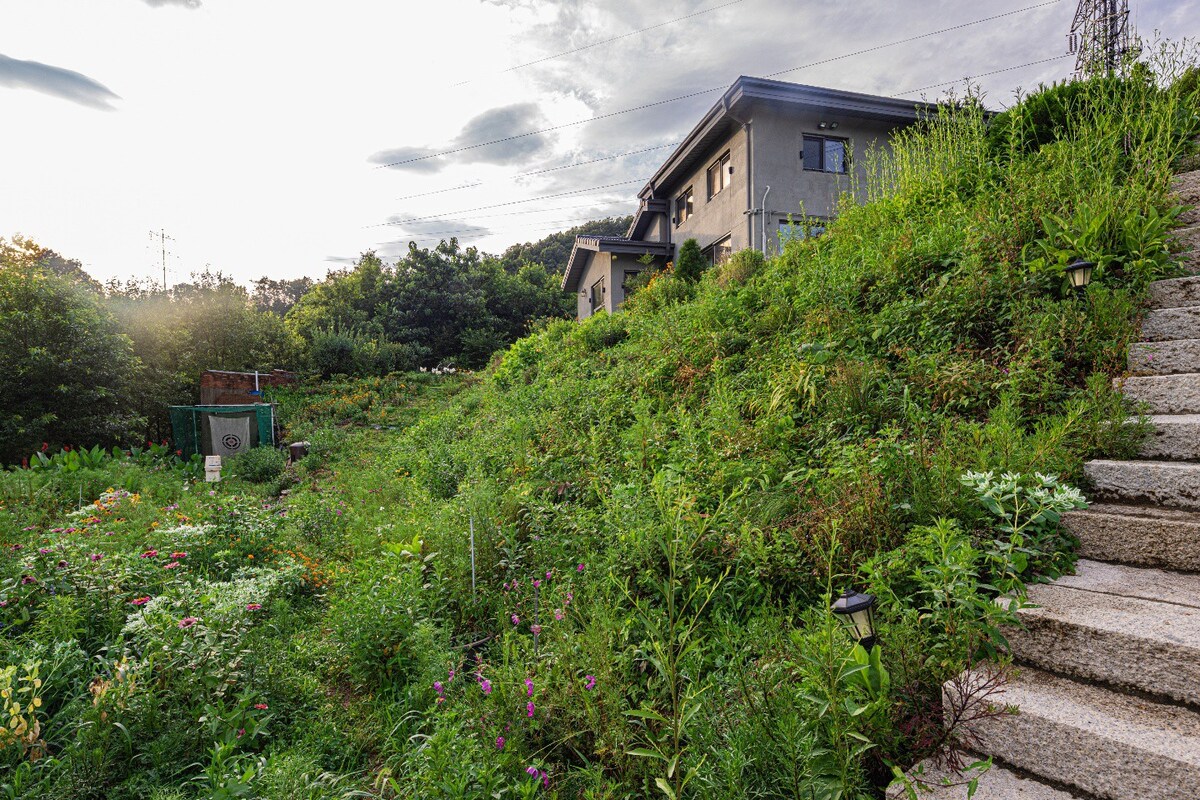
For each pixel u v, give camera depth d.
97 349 13.77
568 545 3.83
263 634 3.57
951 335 4.53
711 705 2.17
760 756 1.88
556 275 44.88
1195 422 2.91
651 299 11.52
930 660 2.05
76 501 8.30
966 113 8.02
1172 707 1.88
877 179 9.58
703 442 4.54
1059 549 2.71
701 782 1.85
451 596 3.78
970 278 4.71
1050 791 1.79
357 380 25.27
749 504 3.46
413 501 6.36
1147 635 1.96
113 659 3.05
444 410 14.00
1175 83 5.67
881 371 4.45
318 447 13.21
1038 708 1.89
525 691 2.42
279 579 4.32
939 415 3.74
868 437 3.81
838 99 14.98
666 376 6.70
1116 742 1.71
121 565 4.12
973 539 2.62
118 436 13.86
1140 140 5.56
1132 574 2.52
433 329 37.06
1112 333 3.77
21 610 3.53
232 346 22.66
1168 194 4.78
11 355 12.48
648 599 3.02
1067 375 3.76
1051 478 2.49
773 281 7.57
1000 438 3.01
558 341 13.31
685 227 20.08
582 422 6.69
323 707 2.91
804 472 3.82
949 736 1.94
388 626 3.22
